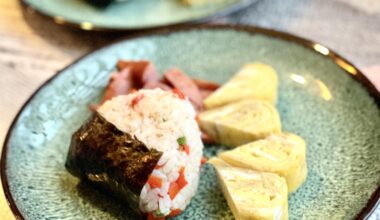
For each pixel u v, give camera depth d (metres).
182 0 0.35
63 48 0.34
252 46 0.31
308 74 0.29
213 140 0.27
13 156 0.25
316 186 0.24
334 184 0.24
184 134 0.23
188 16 0.34
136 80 0.29
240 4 0.34
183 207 0.23
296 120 0.27
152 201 0.22
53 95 0.28
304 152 0.24
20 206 0.22
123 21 0.34
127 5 0.36
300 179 0.24
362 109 0.26
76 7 0.36
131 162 0.22
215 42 0.32
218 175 0.24
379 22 0.34
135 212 0.23
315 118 0.27
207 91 0.29
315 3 0.36
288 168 0.23
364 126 0.26
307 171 0.24
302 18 0.35
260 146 0.24
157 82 0.29
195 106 0.28
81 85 0.29
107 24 0.34
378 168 0.23
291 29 0.34
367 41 0.32
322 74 0.29
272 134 0.25
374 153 0.24
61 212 0.23
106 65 0.30
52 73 0.32
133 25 0.33
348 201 0.22
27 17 0.37
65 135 0.27
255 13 0.36
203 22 0.33
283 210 0.22
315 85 0.29
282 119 0.28
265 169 0.23
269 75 0.29
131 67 0.29
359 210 0.21
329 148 0.25
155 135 0.23
